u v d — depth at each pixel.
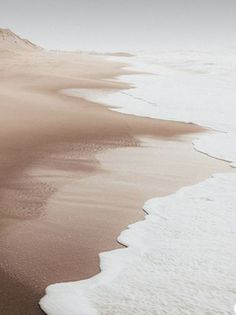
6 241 7.14
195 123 18.98
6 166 11.48
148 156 13.12
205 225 7.95
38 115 19.28
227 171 11.81
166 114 21.06
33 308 5.35
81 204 8.96
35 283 5.92
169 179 10.93
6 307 5.34
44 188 9.86
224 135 16.55
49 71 42.41
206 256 6.73
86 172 11.23
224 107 23.34
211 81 37.84
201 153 13.73
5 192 9.52
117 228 7.84
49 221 8.02
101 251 6.93
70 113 20.25
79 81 34.53
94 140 14.91
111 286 5.89
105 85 32.72
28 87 29.39
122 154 13.22
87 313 5.27
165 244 7.18
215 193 9.80
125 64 64.81
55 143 14.21
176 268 6.37
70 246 7.05
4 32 98.75
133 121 18.92
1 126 16.56
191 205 9.02
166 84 35.00
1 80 32.94
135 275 6.18
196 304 5.46
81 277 6.13
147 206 8.92
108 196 9.49
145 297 5.62
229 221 8.13
